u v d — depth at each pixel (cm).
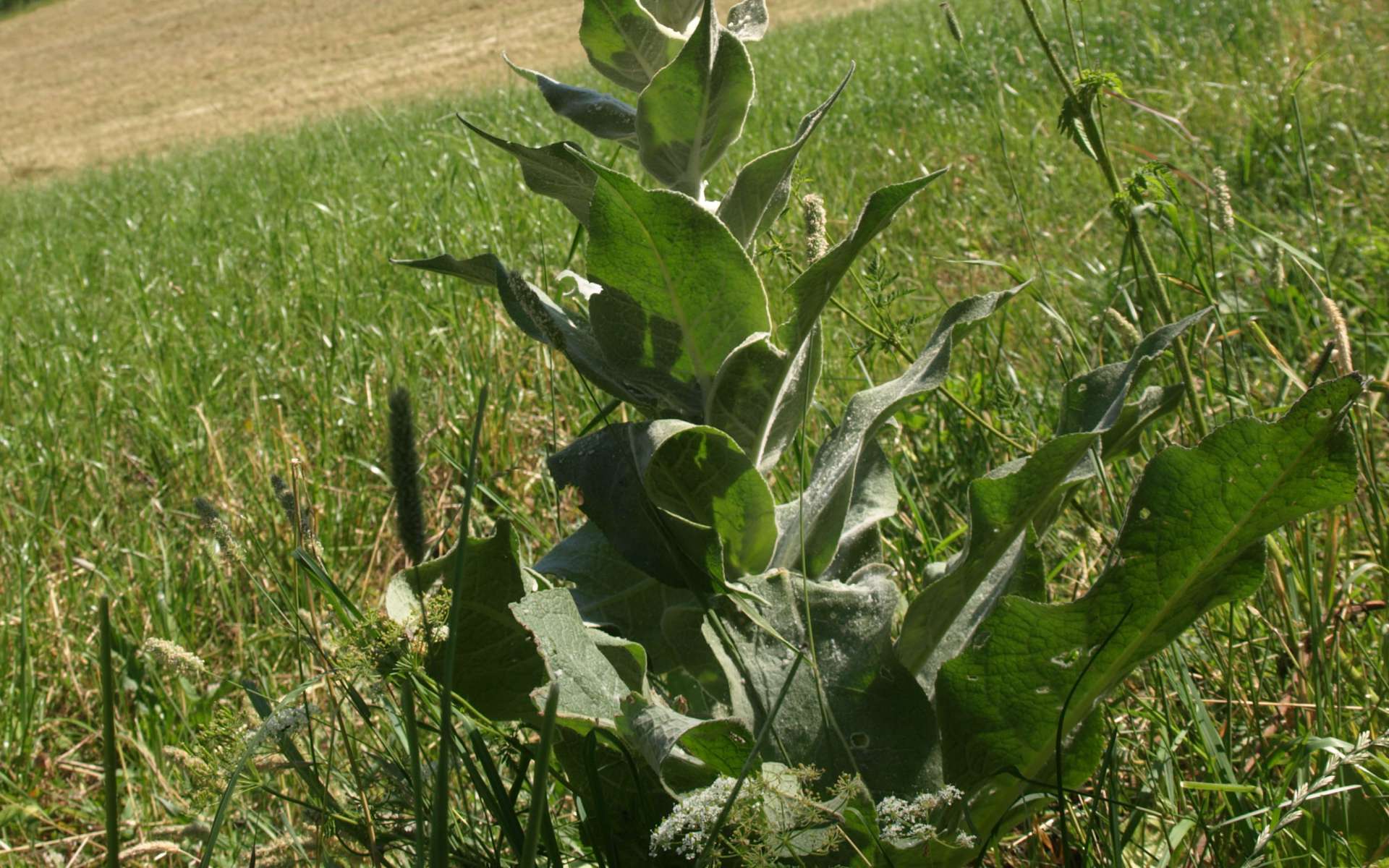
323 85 3200
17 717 260
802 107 923
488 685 160
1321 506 137
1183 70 754
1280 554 218
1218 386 278
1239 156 510
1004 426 289
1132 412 166
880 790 145
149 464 393
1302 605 217
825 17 2120
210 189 1167
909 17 1666
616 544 154
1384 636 194
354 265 582
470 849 157
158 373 468
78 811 229
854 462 160
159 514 362
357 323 476
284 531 318
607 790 157
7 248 1141
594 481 156
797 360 167
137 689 266
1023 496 144
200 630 290
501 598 153
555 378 380
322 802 146
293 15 4350
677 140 166
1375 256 385
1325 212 429
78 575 326
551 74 2119
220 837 190
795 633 154
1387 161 493
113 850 100
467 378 399
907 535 257
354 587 291
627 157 536
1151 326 262
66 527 351
